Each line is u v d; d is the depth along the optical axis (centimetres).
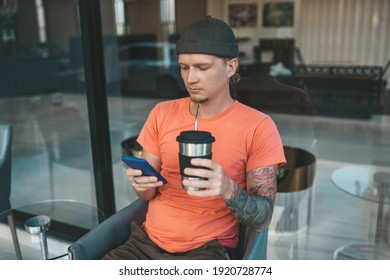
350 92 425
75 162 347
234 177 110
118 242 121
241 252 118
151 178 104
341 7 442
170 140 115
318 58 467
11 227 171
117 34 669
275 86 403
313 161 238
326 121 412
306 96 411
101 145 204
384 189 219
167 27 659
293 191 218
